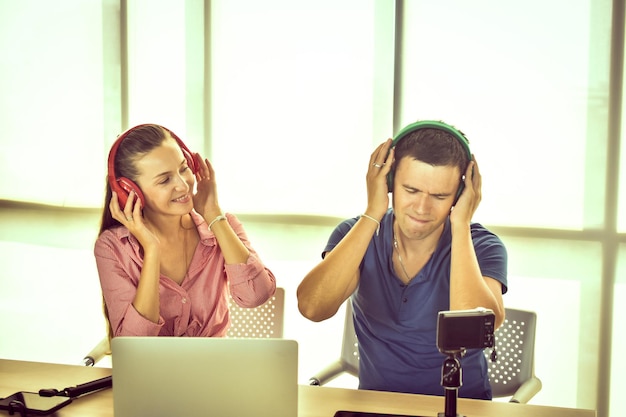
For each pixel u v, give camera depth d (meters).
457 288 1.88
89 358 2.32
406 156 1.94
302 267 3.15
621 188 2.78
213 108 3.21
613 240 2.79
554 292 2.88
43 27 3.36
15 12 3.38
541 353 2.91
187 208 1.98
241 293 2.08
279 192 3.16
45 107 3.40
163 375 1.46
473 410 1.71
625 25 2.72
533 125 2.85
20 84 3.41
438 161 1.90
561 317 2.88
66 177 3.40
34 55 3.38
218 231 2.05
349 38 3.03
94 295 3.42
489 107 2.89
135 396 1.47
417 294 1.99
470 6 2.87
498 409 1.71
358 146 3.05
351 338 2.34
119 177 1.96
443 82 2.93
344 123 3.06
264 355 1.45
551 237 2.86
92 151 3.37
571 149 2.82
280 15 3.10
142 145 1.94
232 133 3.20
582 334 2.85
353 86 3.04
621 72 2.74
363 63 3.02
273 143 3.15
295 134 3.12
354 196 3.08
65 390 1.77
